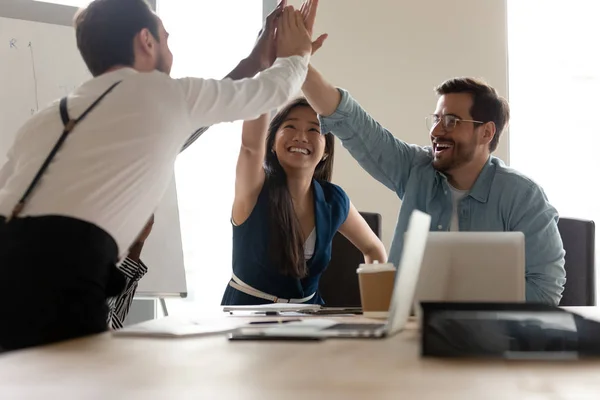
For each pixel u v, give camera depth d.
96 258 1.28
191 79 1.57
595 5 3.85
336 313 1.75
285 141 2.32
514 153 3.82
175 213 2.84
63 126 1.41
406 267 1.02
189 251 3.49
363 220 2.55
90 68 1.65
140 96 1.46
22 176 1.36
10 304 1.20
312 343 1.05
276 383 0.71
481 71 3.73
